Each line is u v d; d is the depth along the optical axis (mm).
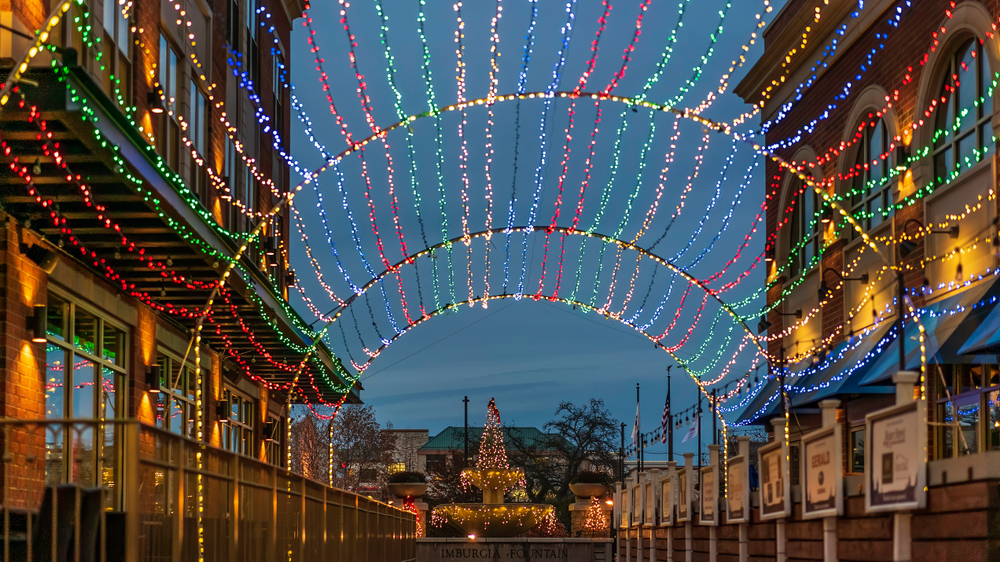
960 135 18484
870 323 22031
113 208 13062
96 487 7898
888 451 8266
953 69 18906
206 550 9008
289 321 22469
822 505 9820
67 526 7746
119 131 11109
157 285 16969
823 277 24594
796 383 24984
